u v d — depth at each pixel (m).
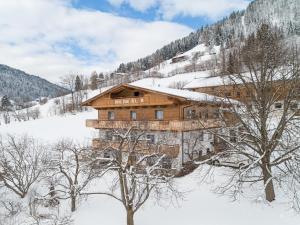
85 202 26.95
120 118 38.09
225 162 29.88
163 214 23.19
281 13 174.25
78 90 124.44
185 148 32.69
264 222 20.19
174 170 30.23
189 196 25.58
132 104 35.50
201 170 29.34
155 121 32.69
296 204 21.22
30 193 30.45
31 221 24.70
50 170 30.55
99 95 38.09
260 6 196.00
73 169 34.00
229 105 24.58
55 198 26.47
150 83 104.38
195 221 21.55
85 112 80.19
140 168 23.39
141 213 23.77
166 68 165.12
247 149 27.88
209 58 146.50
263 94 21.59
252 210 21.78
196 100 29.78
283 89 22.34
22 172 32.81
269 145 21.05
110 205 25.97
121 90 37.47
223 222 20.92
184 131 32.47
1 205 28.94
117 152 22.31
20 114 117.31
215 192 25.16
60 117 76.12
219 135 23.19
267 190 22.34
